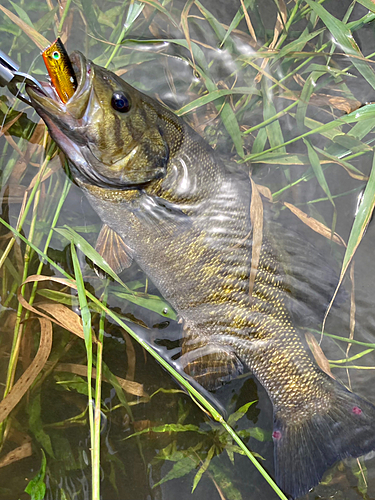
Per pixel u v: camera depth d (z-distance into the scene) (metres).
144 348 0.48
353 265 0.53
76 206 0.50
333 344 0.51
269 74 0.57
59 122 0.43
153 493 0.45
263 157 0.53
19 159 0.49
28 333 0.47
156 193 0.47
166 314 0.48
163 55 0.56
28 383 0.44
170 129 0.47
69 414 0.46
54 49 0.41
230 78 0.57
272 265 0.48
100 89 0.44
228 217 0.47
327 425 0.47
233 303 0.47
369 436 0.47
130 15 0.52
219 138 0.54
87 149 0.45
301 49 0.58
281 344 0.47
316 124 0.56
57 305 0.46
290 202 0.55
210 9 0.61
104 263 0.46
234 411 0.48
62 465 0.44
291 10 0.60
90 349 0.42
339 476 0.48
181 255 0.47
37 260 0.48
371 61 0.56
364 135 0.54
